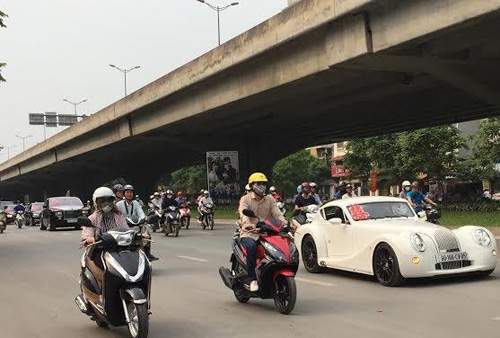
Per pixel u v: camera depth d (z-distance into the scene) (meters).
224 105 31.83
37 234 29.34
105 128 49.84
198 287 10.90
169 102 38.22
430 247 9.88
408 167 46.91
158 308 8.97
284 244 8.02
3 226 33.03
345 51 21.22
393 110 36.06
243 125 42.62
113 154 61.88
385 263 10.23
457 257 10.05
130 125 44.44
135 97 41.12
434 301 8.66
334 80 25.67
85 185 87.81
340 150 86.56
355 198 11.81
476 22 16.91
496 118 44.84
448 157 46.25
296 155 83.31
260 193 8.38
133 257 6.70
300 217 12.67
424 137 45.50
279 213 8.49
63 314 8.79
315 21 22.03
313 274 12.02
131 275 6.53
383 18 19.64
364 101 32.44
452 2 17.11
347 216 11.33
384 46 19.69
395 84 27.53
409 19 18.61
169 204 24.31
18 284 12.03
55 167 75.88
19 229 36.88
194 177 89.88
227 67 29.08
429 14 17.88
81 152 58.44
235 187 46.03
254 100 30.45
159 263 14.77
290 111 35.94
